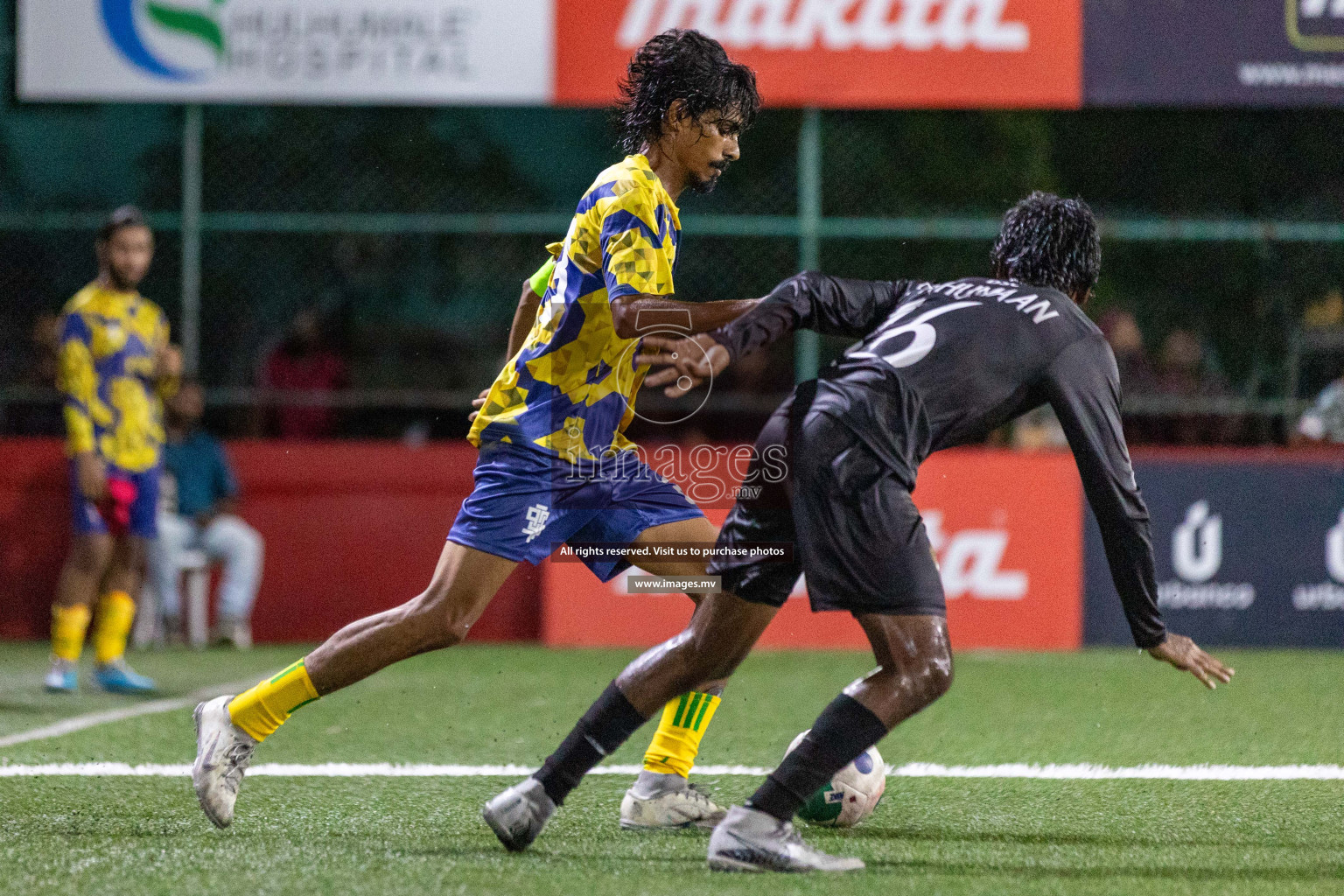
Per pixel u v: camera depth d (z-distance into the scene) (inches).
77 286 1369.3
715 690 506.6
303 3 1232.8
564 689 933.8
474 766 634.8
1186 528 1210.0
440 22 1227.2
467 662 1098.1
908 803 551.8
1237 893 406.0
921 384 419.2
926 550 420.2
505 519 461.4
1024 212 463.2
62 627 906.1
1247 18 1213.1
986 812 533.6
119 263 917.2
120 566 922.7
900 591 413.1
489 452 468.4
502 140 1478.8
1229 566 1208.8
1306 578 1206.3
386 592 1256.8
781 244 1368.1
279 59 1233.4
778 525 430.0
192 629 1240.8
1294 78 1210.6
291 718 789.2
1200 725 771.4
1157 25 1213.7
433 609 460.4
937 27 1217.4
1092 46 1215.6
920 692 412.5
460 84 1229.1
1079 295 462.9
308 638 1254.3
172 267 1396.4
